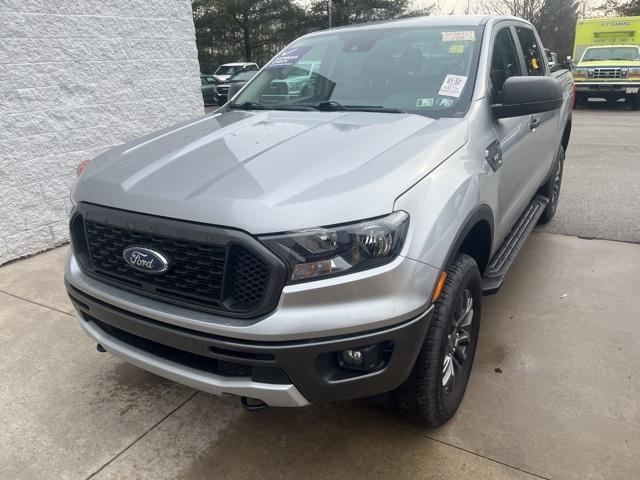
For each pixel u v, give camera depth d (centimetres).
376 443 266
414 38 355
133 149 288
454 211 237
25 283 457
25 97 499
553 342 344
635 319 369
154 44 612
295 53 394
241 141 271
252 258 203
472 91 307
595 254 482
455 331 264
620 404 285
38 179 518
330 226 201
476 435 267
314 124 291
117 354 256
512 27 401
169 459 262
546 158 461
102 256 247
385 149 243
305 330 199
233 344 207
